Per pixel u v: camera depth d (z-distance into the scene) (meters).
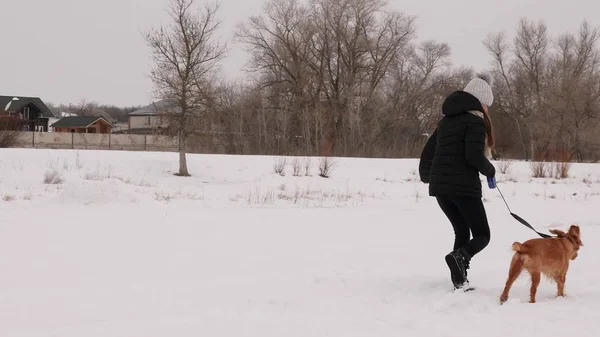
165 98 24.86
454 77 50.22
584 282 6.03
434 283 5.83
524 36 50.88
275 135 42.53
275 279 6.02
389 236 9.46
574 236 5.54
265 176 24.09
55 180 19.41
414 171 25.86
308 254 7.62
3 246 7.40
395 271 6.52
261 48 45.44
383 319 4.59
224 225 10.02
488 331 4.29
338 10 45.44
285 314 4.73
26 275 6.01
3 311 4.73
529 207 15.56
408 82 49.81
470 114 5.49
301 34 45.12
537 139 45.47
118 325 4.35
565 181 25.48
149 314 4.70
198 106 24.97
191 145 37.69
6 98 71.94
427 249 8.16
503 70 52.47
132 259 6.99
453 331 4.29
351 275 6.24
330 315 4.71
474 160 5.35
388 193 20.64
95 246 7.68
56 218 9.94
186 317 4.59
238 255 7.46
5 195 14.81
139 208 11.70
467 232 5.82
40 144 50.00
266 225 10.24
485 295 5.36
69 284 5.70
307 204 16.17
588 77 45.59
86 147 51.97
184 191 19.11
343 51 46.09
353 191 20.88
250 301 5.10
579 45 50.03
